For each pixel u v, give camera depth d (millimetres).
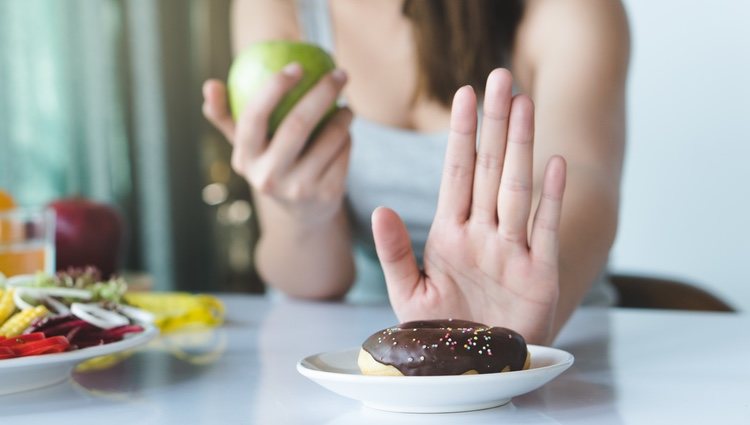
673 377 681
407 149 1149
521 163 685
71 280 820
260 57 871
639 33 2650
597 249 812
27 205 2273
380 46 1167
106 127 2549
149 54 2678
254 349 805
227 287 3172
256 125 857
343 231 1144
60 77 2381
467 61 1069
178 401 651
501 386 592
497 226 706
